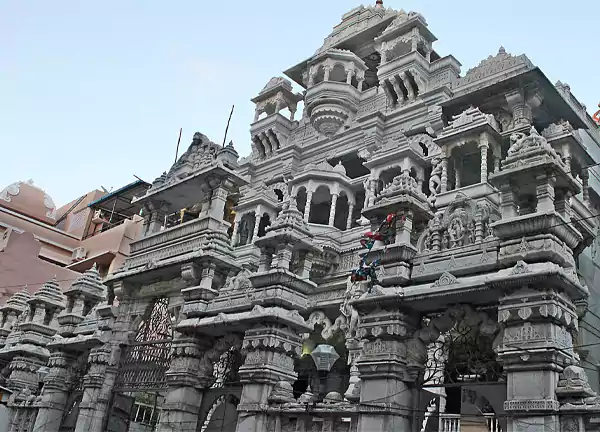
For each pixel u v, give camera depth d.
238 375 18.67
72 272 44.62
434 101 31.72
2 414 25.70
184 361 18.59
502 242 12.64
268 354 16.45
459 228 16.42
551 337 11.20
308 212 31.62
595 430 10.34
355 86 39.78
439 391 17.11
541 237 12.04
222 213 22.28
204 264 20.03
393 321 13.60
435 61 33.84
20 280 41.56
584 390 10.71
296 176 33.38
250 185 39.19
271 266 17.66
